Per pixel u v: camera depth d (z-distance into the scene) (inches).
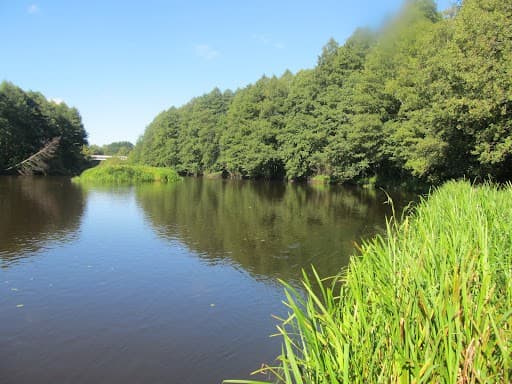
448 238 127.6
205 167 2279.8
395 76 1056.8
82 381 181.0
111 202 834.8
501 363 75.5
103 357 201.5
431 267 106.7
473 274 97.7
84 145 2866.6
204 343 216.4
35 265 355.6
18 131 1945.1
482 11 583.8
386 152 1063.0
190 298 282.7
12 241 446.6
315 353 90.0
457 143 663.8
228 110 2361.0
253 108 1929.1
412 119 824.3
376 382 80.1
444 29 783.7
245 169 1838.1
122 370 190.1
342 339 91.7
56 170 2156.7
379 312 98.0
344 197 974.4
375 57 1147.9
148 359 200.1
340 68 1485.0
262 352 206.8
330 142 1346.0
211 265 366.0
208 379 182.7
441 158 704.4
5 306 263.0
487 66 524.4
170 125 2635.3
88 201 844.6
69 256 388.8
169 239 472.7
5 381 179.9
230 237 488.7
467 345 76.2
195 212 701.3
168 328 234.5
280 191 1185.4
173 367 192.9
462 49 591.2
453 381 69.8
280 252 415.5
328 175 1576.0
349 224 577.6
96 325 237.3
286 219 625.9
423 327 86.2
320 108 1461.6
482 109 523.5
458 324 74.0
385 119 1121.4
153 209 733.9
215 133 2230.6
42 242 445.1
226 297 285.1
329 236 495.8
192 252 412.8
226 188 1312.7
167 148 2508.6
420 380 70.7
